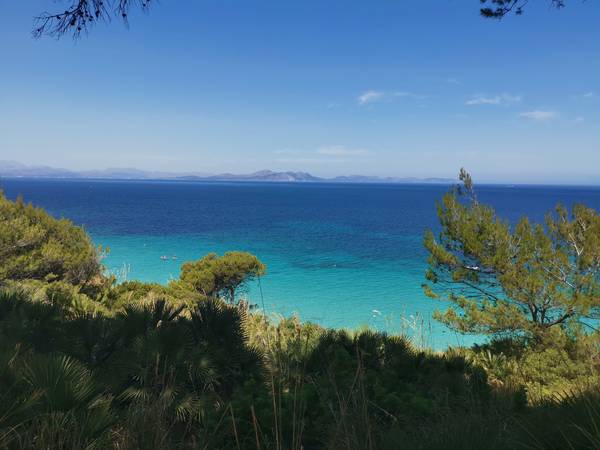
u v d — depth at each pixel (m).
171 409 2.80
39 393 1.97
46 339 3.11
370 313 19.70
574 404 2.64
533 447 2.29
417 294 24.16
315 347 4.41
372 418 2.82
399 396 3.48
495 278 10.51
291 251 42.84
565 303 9.21
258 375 3.76
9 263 11.66
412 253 41.72
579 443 2.18
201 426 2.89
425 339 12.04
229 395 3.53
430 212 107.69
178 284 15.48
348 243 49.44
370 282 27.72
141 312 3.67
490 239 10.32
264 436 2.50
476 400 3.41
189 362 3.18
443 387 3.74
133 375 2.95
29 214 14.59
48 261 12.66
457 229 10.76
